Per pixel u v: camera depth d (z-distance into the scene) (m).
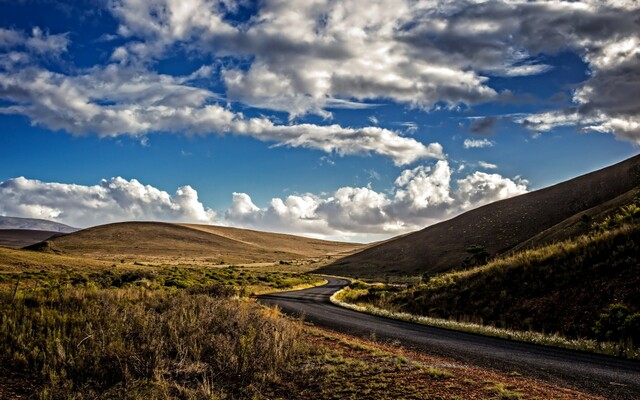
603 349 12.47
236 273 67.50
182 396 7.96
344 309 27.91
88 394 8.03
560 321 16.52
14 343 10.34
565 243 23.06
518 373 9.55
